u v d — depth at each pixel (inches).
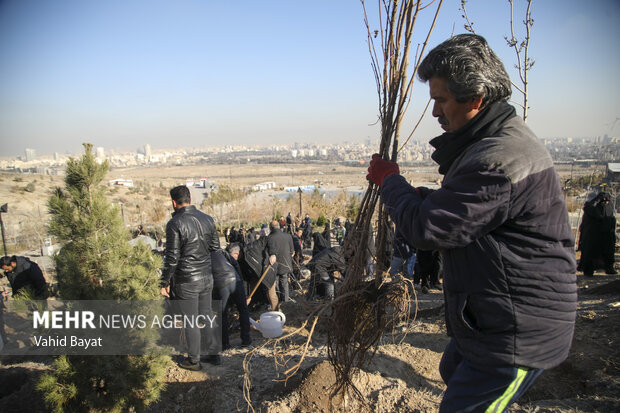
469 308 49.5
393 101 73.2
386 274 84.0
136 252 126.4
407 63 72.2
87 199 120.3
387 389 108.2
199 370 147.7
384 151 73.6
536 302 45.2
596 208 291.3
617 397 101.5
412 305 237.3
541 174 44.7
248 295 254.5
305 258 475.8
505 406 48.4
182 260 149.3
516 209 44.6
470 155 47.3
